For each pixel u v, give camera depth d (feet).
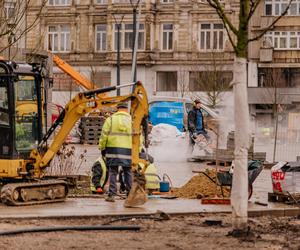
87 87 184.65
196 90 246.68
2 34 73.72
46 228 48.88
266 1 242.37
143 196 59.00
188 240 46.44
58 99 247.50
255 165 65.16
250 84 242.37
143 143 69.67
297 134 169.17
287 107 236.02
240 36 47.32
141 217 55.31
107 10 255.09
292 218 58.18
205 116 143.23
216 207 59.93
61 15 258.16
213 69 244.42
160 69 253.03
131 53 252.42
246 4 46.96
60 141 62.64
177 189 70.13
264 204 62.64
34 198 60.29
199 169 99.19
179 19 251.60
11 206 58.80
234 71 47.60
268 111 236.22
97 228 49.83
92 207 58.70
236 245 45.03
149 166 68.18
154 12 253.03
